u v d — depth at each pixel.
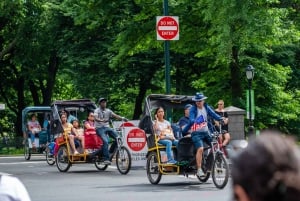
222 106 26.52
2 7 54.31
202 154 20.06
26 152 39.62
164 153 20.80
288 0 45.12
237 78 41.16
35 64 57.81
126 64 45.88
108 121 26.83
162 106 22.88
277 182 2.14
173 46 41.56
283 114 43.03
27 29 56.03
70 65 48.16
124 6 44.38
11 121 78.56
